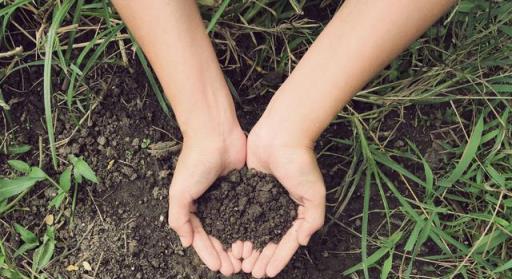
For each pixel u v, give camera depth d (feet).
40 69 3.40
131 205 3.35
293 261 3.31
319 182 2.97
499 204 3.30
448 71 3.37
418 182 3.28
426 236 3.22
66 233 3.32
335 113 2.96
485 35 3.37
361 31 2.80
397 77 3.42
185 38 2.88
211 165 2.97
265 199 3.05
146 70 3.18
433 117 3.43
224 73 3.41
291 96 2.95
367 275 3.17
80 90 3.38
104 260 3.30
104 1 3.08
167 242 3.32
